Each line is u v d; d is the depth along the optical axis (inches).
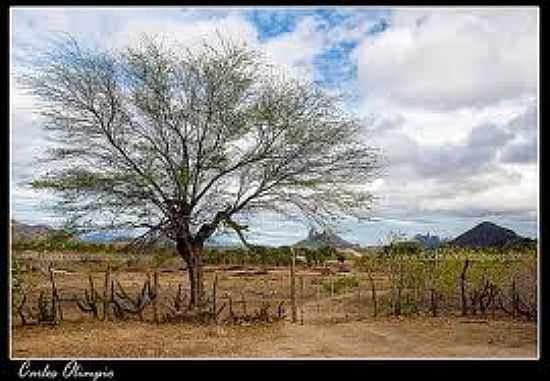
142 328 739.4
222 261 1702.8
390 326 754.2
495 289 884.6
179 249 917.2
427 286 942.4
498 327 729.6
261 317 810.2
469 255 943.0
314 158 922.7
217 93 895.7
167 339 669.3
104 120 892.0
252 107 905.5
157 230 906.7
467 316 821.9
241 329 737.6
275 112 901.2
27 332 705.0
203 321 786.8
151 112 884.0
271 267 1711.4
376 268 1141.7
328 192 926.4
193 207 906.7
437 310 877.8
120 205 892.6
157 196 900.0
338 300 1079.6
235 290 1306.6
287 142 912.3
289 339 674.2
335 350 607.8
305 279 1503.4
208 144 897.5
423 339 661.3
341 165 933.8
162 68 896.9
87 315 848.9
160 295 1115.9
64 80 882.8
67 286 1204.5
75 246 975.6
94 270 1378.0
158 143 893.8
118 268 1237.1
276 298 1159.6
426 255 966.4
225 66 898.1
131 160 890.7
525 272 847.7
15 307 794.2
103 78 893.8
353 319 823.7
